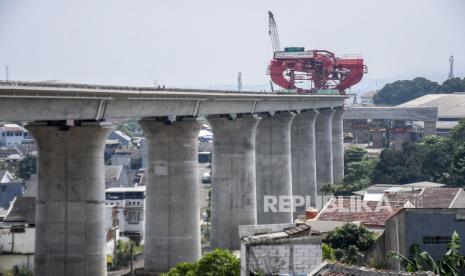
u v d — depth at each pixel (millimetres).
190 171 195000
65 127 155375
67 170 156375
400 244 125250
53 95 142500
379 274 82438
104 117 160750
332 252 155875
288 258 102750
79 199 156375
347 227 170875
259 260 102562
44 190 157125
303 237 104250
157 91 178625
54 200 156875
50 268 157000
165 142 193500
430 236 122938
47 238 156875
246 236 113750
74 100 150000
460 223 122438
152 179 194625
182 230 193375
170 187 193500
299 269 102688
